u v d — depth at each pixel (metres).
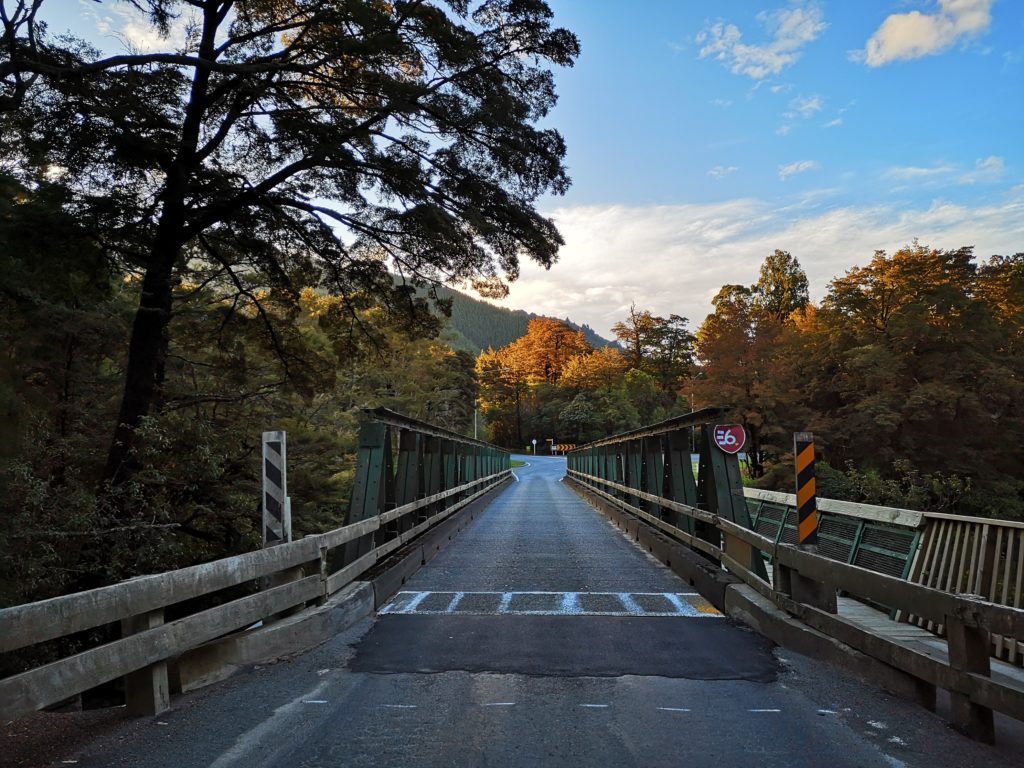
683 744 3.79
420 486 12.22
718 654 5.77
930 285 32.91
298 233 14.45
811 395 36.66
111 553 9.62
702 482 9.49
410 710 4.39
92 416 13.34
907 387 32.44
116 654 3.91
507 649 5.97
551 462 86.38
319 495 18.97
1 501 8.05
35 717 4.29
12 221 10.04
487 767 3.49
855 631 5.07
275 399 17.83
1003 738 3.83
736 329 38.88
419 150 13.41
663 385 116.38
